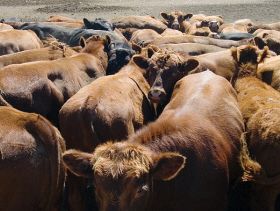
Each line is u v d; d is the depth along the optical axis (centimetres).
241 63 443
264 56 463
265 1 1798
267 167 346
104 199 261
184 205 313
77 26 841
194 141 317
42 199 319
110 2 1900
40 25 792
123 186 260
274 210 355
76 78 472
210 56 528
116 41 590
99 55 523
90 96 379
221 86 376
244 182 361
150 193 274
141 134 307
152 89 428
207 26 1035
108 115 376
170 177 275
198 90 364
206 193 317
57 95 448
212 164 319
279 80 452
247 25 1061
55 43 569
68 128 380
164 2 1880
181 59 454
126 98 399
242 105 384
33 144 313
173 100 366
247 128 363
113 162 265
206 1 1872
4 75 427
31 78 437
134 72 450
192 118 332
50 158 318
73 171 275
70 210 384
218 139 331
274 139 341
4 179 303
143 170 265
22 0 1955
